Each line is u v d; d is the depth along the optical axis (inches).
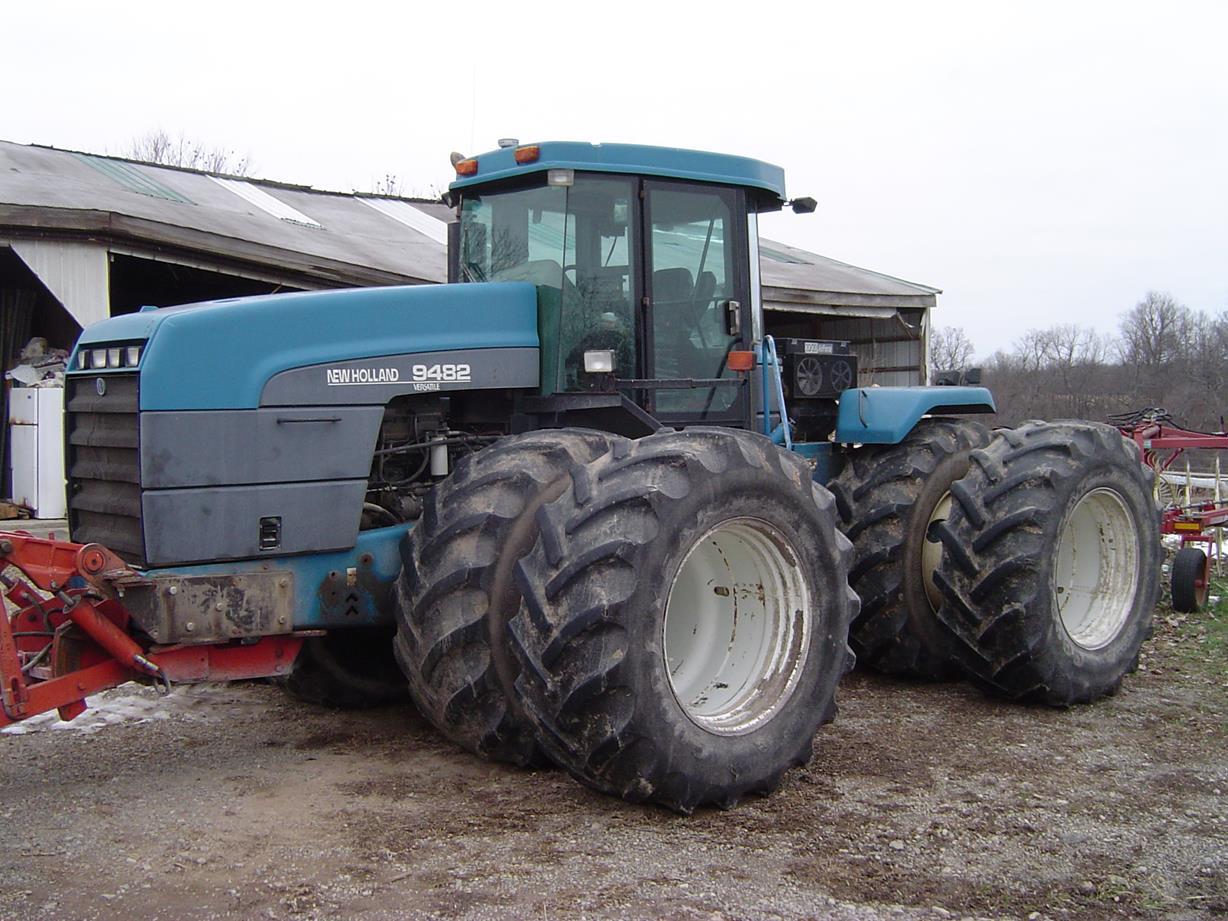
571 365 185.2
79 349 167.6
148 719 198.4
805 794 160.2
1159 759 177.5
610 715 142.8
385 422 177.3
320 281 440.5
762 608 166.7
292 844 139.6
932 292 698.2
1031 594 199.2
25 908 121.4
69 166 506.3
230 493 156.8
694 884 128.7
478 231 200.8
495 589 154.8
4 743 183.9
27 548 144.2
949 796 159.5
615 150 188.2
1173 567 303.1
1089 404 1293.1
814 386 237.8
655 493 145.6
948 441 228.1
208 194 534.9
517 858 135.5
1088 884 130.1
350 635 199.5
